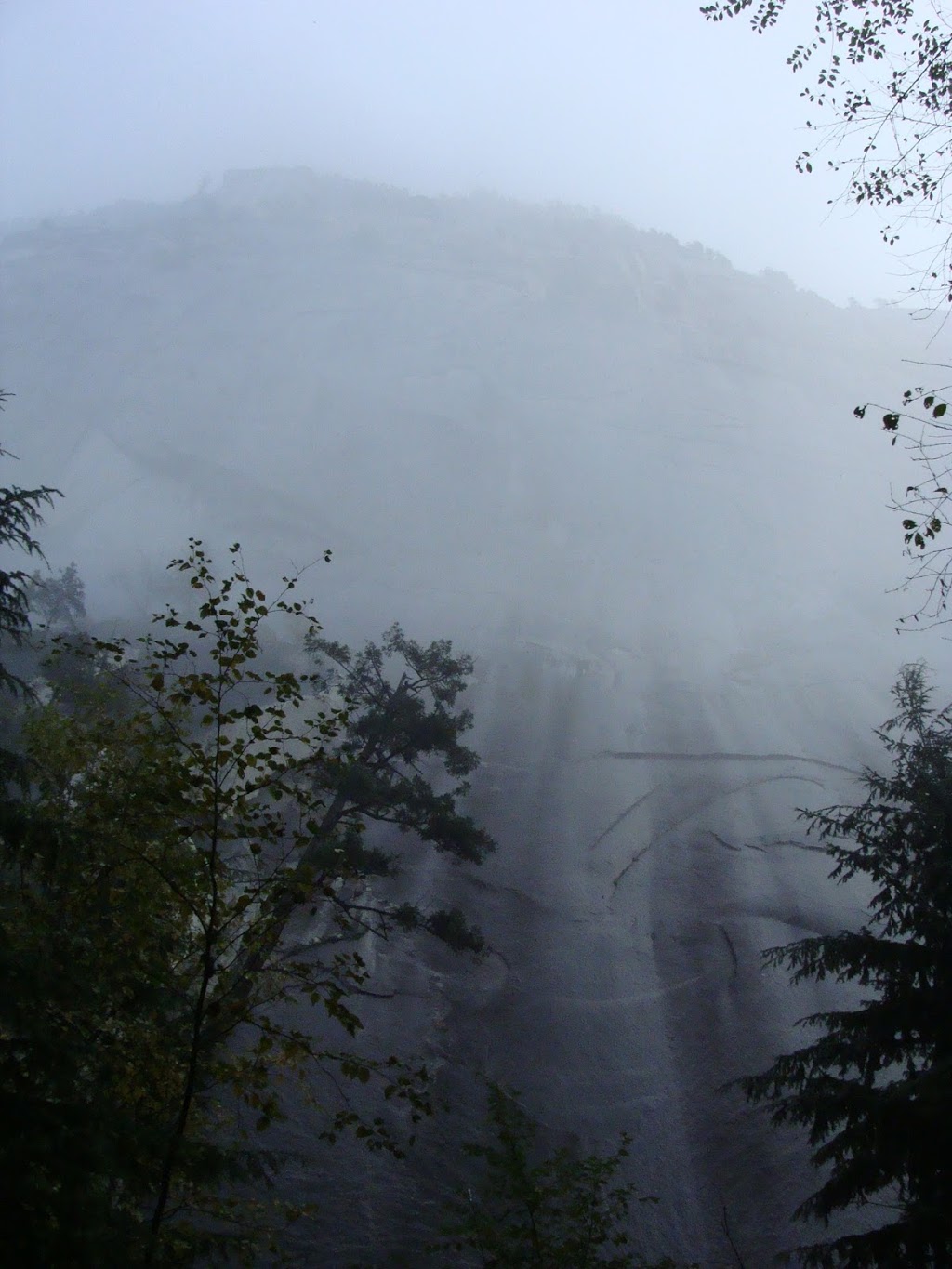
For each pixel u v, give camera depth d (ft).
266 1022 31.53
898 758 48.85
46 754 43.01
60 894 35.58
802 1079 45.14
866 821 47.80
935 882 42.75
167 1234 32.63
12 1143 24.14
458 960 104.63
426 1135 81.35
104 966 33.53
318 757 33.99
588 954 109.91
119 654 34.96
